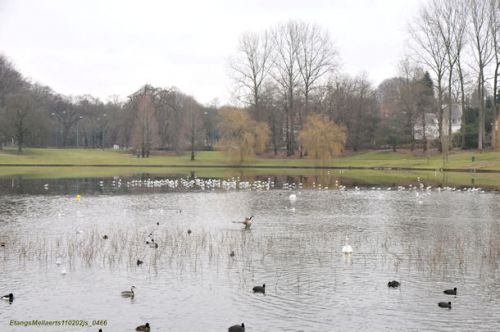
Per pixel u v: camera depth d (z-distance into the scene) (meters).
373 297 22.97
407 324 20.22
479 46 104.75
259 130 119.25
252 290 23.80
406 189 68.62
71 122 192.12
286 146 142.50
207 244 32.53
